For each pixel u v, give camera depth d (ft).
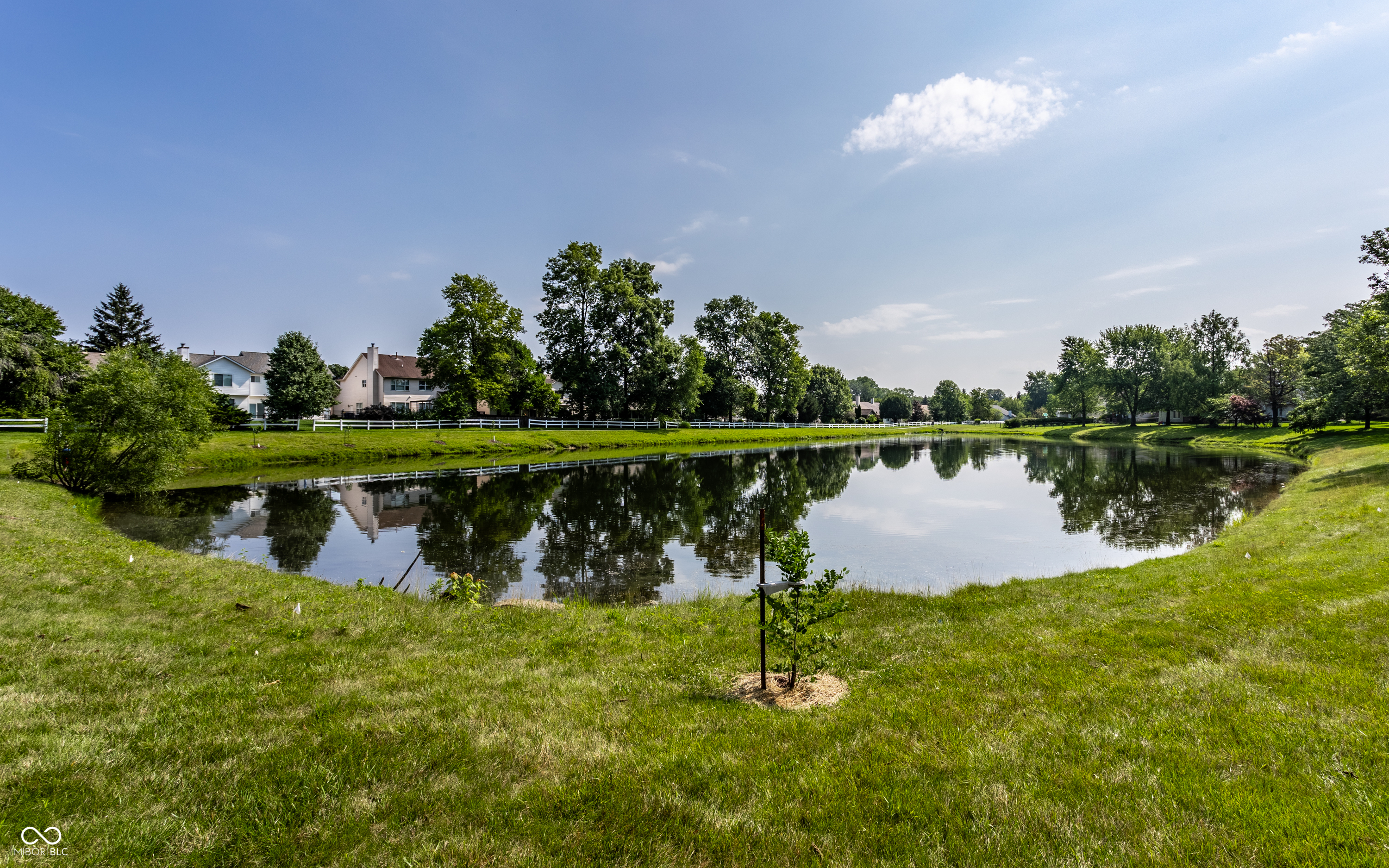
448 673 21.34
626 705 18.57
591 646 25.38
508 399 188.65
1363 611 23.68
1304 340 186.29
